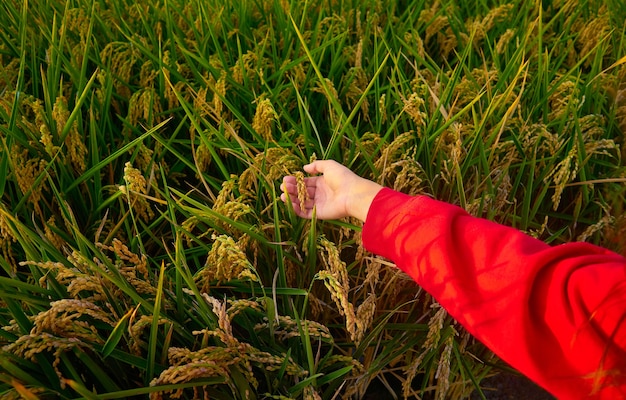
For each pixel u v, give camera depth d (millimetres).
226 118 2100
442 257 1043
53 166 1677
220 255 1276
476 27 2160
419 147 1755
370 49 2404
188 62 2078
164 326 1289
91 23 1979
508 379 1852
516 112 2066
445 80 2133
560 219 2113
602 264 853
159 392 1153
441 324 1440
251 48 2398
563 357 879
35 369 1162
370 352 1678
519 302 909
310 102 2166
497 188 1794
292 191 1578
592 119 1984
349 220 1627
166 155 2037
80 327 1145
